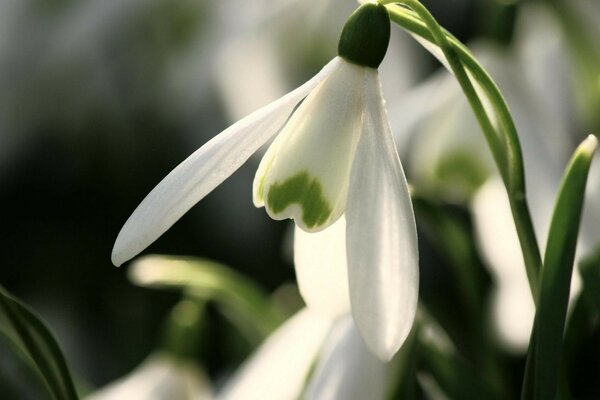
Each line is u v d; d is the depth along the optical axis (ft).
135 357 1.21
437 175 0.83
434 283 1.19
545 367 0.60
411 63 1.13
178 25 1.21
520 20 0.85
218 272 0.84
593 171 0.80
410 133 0.84
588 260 0.70
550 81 0.86
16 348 0.73
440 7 1.18
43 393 0.79
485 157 0.82
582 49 0.87
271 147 0.59
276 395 0.75
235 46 1.18
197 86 1.20
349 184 0.58
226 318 1.05
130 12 1.21
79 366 1.20
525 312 0.78
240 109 1.15
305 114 0.59
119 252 0.56
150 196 0.56
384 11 0.59
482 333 0.83
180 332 0.85
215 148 0.57
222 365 1.21
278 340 0.77
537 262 0.61
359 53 0.59
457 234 0.81
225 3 1.21
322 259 0.62
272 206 0.58
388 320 0.56
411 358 0.72
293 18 1.18
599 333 0.83
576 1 0.87
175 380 0.85
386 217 0.57
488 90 0.60
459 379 0.74
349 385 0.71
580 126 0.87
